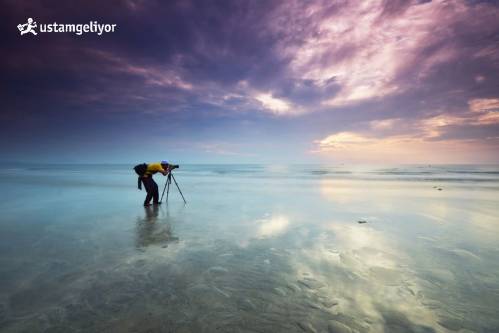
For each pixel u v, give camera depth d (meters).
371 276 3.69
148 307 2.91
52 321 2.65
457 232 5.92
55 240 5.34
